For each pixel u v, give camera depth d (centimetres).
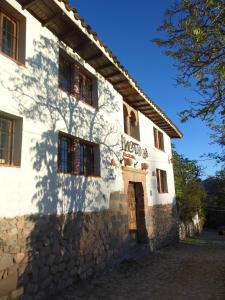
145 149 1398
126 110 1277
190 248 1522
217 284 767
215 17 525
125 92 1188
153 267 984
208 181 3159
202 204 2802
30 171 651
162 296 675
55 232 708
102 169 971
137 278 839
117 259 988
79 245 795
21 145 636
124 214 1085
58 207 731
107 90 1070
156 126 1648
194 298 656
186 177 2527
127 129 1274
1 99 599
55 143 747
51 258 682
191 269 953
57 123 765
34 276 625
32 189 651
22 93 656
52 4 694
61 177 756
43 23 754
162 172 1717
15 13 687
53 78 770
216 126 771
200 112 630
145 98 1256
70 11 738
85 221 838
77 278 770
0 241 555
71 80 889
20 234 602
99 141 972
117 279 827
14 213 596
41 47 741
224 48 582
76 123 852
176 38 618
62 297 662
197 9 557
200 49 605
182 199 2253
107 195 980
